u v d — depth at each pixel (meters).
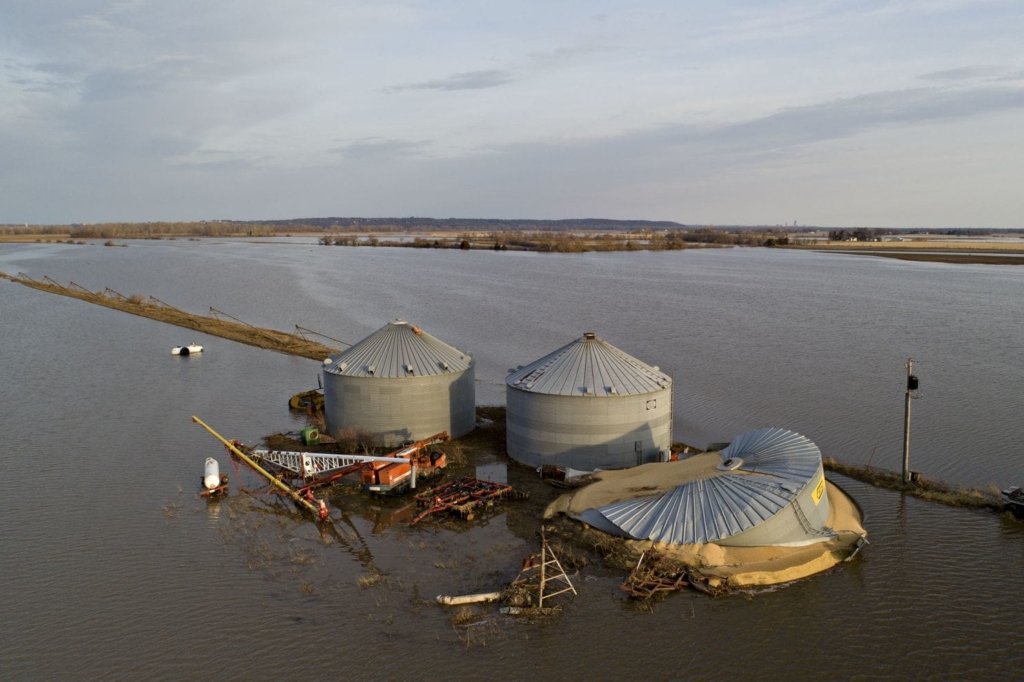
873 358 74.12
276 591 29.95
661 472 37.88
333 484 41.34
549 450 42.41
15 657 25.94
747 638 26.42
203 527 36.03
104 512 37.78
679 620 27.52
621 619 27.59
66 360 75.81
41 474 43.16
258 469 39.84
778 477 33.75
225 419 53.91
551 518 36.12
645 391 41.50
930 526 35.06
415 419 46.62
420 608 28.53
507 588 29.42
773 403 57.31
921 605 28.38
